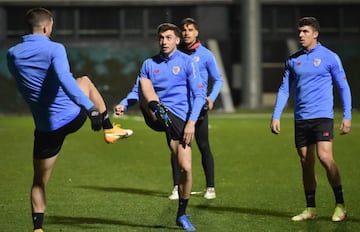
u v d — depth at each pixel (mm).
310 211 19359
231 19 101062
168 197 23297
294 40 102062
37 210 16359
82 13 100500
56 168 31312
